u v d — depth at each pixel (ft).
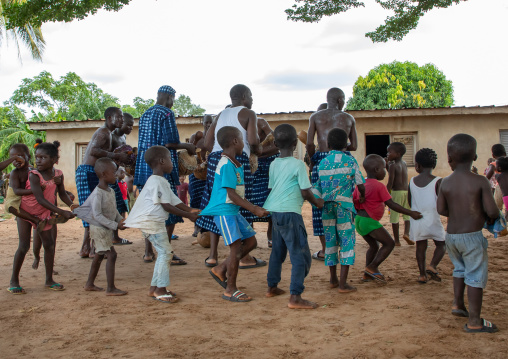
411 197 14.74
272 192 12.62
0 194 57.72
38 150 14.06
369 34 27.61
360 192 13.96
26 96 115.75
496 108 44.70
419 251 14.49
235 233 12.60
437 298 12.62
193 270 17.17
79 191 19.15
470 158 10.47
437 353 8.80
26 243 14.12
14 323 11.13
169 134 18.12
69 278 16.21
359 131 47.75
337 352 9.00
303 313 11.57
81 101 107.96
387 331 10.06
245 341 9.71
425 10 25.49
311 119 18.10
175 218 17.81
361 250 20.68
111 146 21.44
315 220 18.04
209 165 15.33
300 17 26.48
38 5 20.52
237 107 16.10
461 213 10.26
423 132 46.98
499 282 14.23
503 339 9.41
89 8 20.54
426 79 110.93
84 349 9.42
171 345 9.55
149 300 13.05
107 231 13.82
